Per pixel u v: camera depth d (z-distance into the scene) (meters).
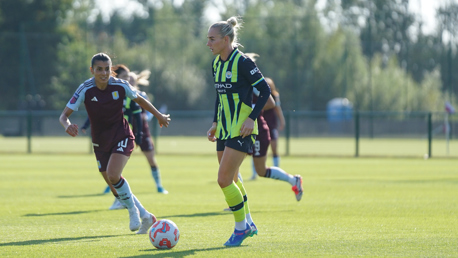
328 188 35.53
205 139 119.94
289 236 18.92
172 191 34.22
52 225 21.47
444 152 79.94
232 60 17.14
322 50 145.00
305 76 140.75
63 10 160.38
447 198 30.27
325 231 19.91
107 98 19.03
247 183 39.66
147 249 16.64
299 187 27.55
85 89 19.08
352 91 140.00
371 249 16.67
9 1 153.62
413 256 15.67
